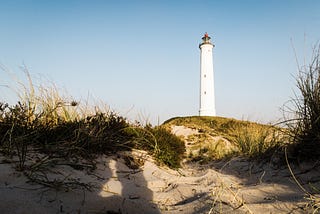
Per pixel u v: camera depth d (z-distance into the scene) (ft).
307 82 10.91
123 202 7.66
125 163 12.56
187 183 11.35
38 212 6.04
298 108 11.23
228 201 7.87
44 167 8.50
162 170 13.60
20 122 10.82
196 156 23.52
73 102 13.97
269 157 13.21
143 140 15.88
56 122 12.69
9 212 5.78
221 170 14.61
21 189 6.84
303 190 8.38
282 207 6.95
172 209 7.99
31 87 12.58
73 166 9.66
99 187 8.57
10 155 8.81
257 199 8.00
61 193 7.20
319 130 10.31
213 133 38.40
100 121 13.88
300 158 10.81
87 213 6.59
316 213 6.33
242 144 18.86
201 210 7.36
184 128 43.68
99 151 12.30
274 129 14.38
